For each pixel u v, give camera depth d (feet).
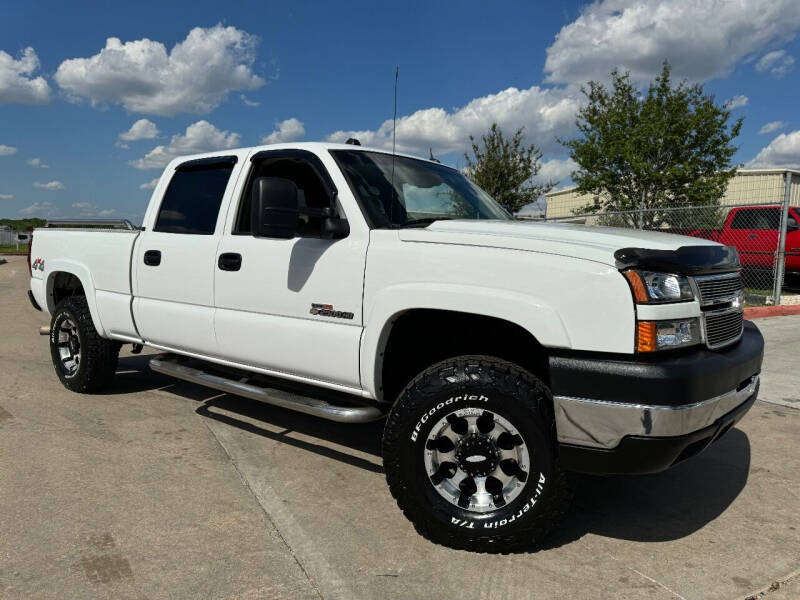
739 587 8.32
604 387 8.13
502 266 8.84
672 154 58.34
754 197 70.90
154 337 14.10
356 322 10.32
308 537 9.41
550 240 8.91
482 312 8.86
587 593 8.11
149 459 12.33
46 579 8.13
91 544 9.02
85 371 16.26
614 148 57.77
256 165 12.53
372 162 11.82
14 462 11.96
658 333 8.14
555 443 8.71
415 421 9.29
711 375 8.30
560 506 8.80
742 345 9.95
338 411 10.64
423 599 7.91
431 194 12.15
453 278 9.22
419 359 10.96
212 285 12.59
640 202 58.08
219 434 13.92
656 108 56.75
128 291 14.66
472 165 61.98
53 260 17.11
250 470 11.93
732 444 14.10
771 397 17.85
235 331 12.15
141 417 14.99
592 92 60.64
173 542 9.14
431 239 9.66
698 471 12.50
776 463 12.94
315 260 10.84
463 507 9.18
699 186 56.24
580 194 64.03
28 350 22.82
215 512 10.13
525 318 8.57
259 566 8.57
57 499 10.42
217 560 8.69
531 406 8.66
